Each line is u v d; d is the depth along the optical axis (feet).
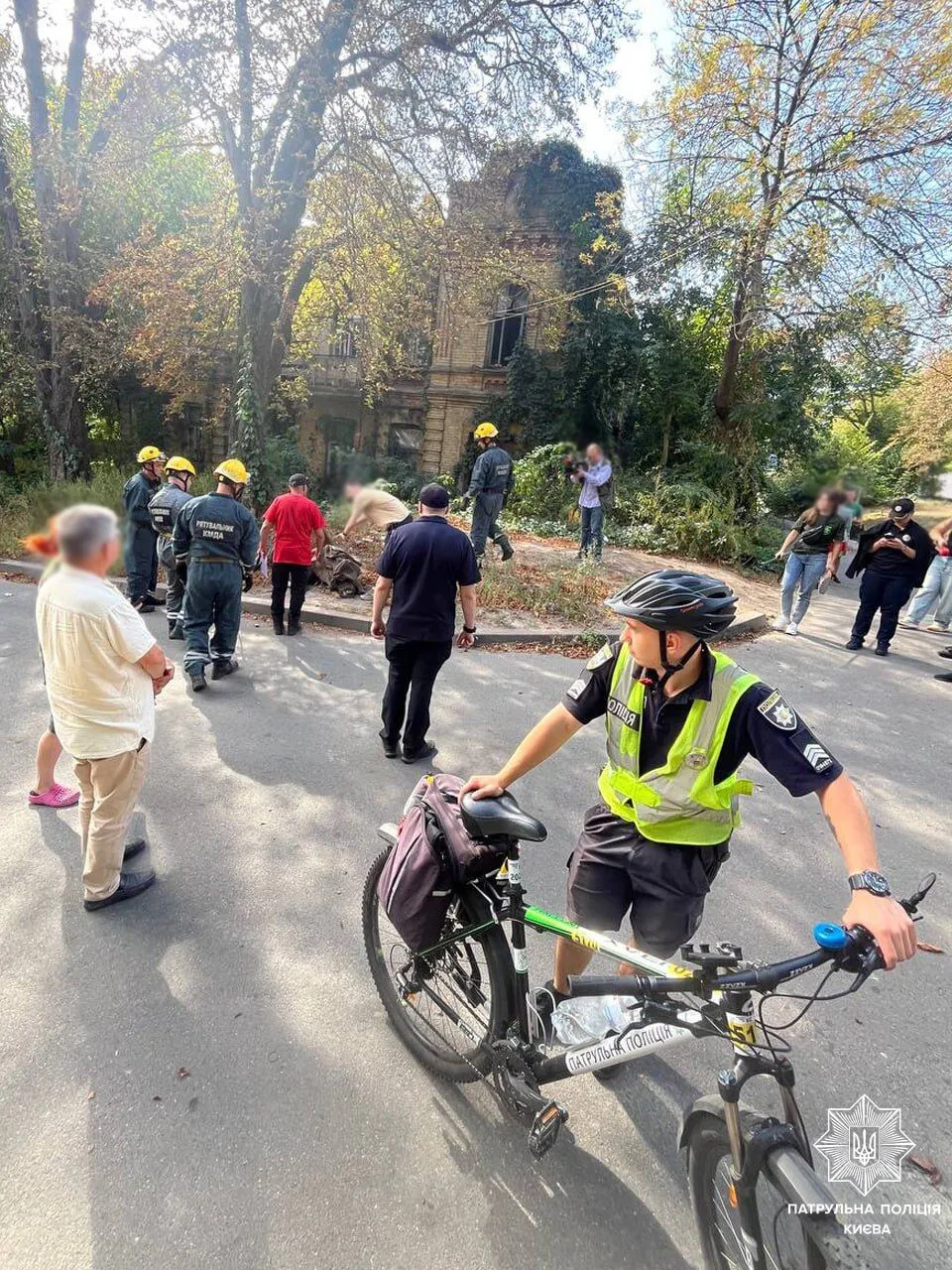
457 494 65.00
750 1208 5.03
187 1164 6.56
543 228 60.44
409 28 36.24
